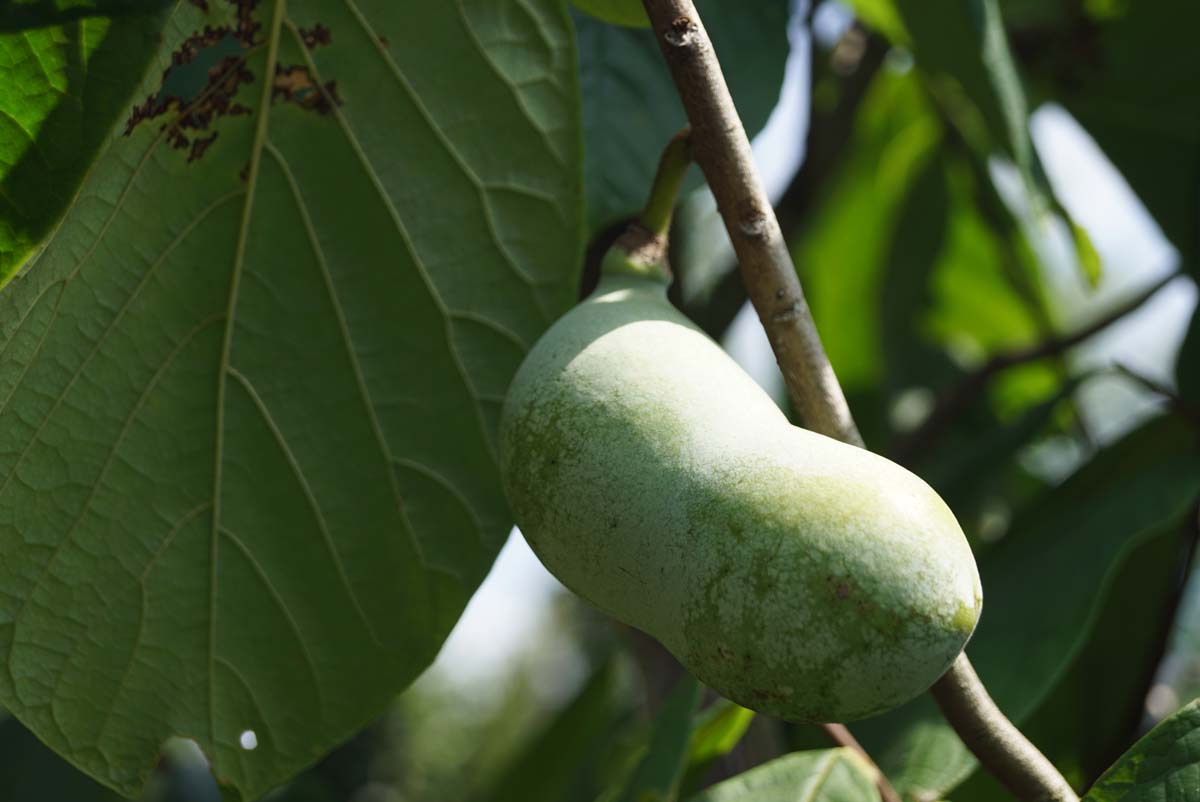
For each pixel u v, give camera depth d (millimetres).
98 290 641
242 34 633
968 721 564
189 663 667
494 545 673
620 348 567
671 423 552
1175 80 956
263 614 669
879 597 522
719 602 530
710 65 570
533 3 642
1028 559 784
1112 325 999
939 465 1021
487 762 3523
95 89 619
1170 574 904
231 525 665
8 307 624
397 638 674
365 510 670
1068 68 980
